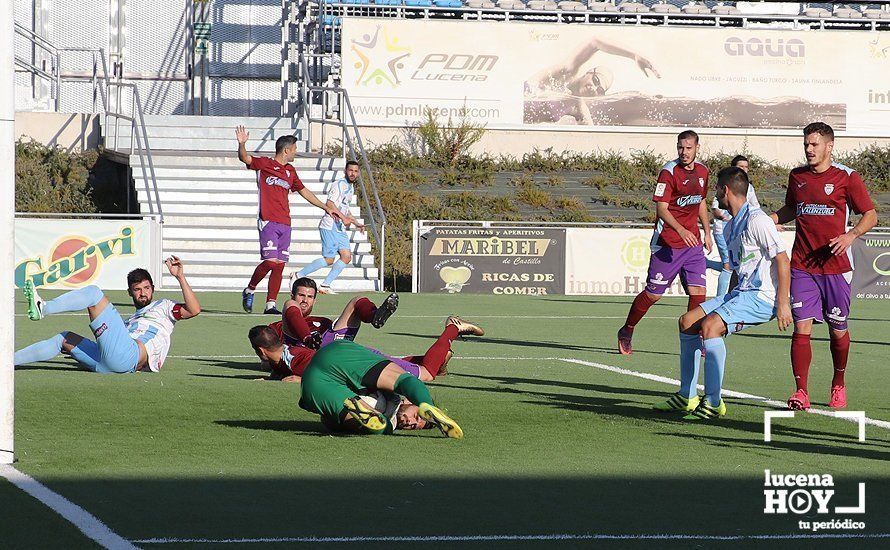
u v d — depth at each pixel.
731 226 16.69
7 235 12.16
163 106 63.59
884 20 67.88
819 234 17.53
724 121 65.88
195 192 49.53
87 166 56.41
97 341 19.91
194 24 63.59
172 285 44.78
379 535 9.70
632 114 65.44
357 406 14.12
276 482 11.73
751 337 29.84
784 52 66.12
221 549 9.17
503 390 18.95
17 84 59.97
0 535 9.45
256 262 46.25
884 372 22.59
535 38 64.69
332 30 62.03
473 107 64.19
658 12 66.88
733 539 9.81
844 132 66.50
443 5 66.00
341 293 43.50
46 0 61.38
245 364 21.88
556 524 10.20
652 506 10.95
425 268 46.00
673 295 47.88
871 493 11.64
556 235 46.75
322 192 51.06
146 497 10.97
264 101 64.25
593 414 16.58
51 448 13.38
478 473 12.36
